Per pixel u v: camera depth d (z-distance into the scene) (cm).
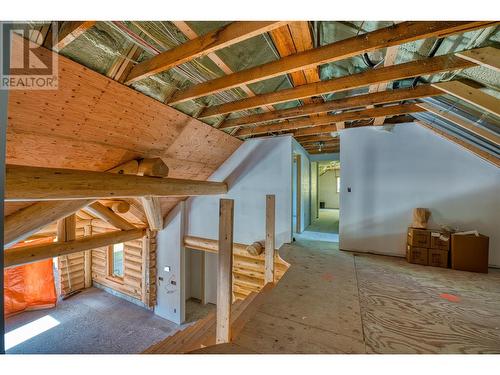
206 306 580
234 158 455
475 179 299
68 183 207
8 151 199
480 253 274
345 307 192
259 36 175
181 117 291
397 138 339
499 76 157
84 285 639
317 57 169
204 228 496
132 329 469
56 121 204
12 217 250
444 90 192
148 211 462
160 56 181
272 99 246
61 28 148
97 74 191
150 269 531
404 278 254
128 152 289
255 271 435
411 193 330
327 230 529
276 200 418
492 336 155
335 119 326
